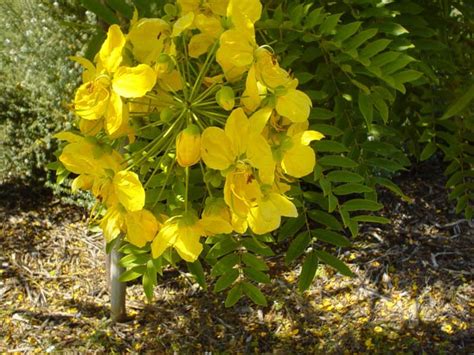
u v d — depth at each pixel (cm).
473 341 111
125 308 112
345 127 57
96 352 106
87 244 133
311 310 118
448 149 68
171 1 47
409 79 49
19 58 136
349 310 118
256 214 35
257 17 37
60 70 132
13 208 141
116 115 35
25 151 137
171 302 118
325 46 52
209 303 118
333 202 51
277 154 37
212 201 38
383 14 53
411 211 144
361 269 127
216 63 40
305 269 55
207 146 34
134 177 36
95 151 37
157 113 39
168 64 36
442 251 133
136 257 56
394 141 68
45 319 113
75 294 120
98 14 49
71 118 132
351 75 55
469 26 69
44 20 131
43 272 125
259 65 36
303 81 52
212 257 55
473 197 70
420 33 58
